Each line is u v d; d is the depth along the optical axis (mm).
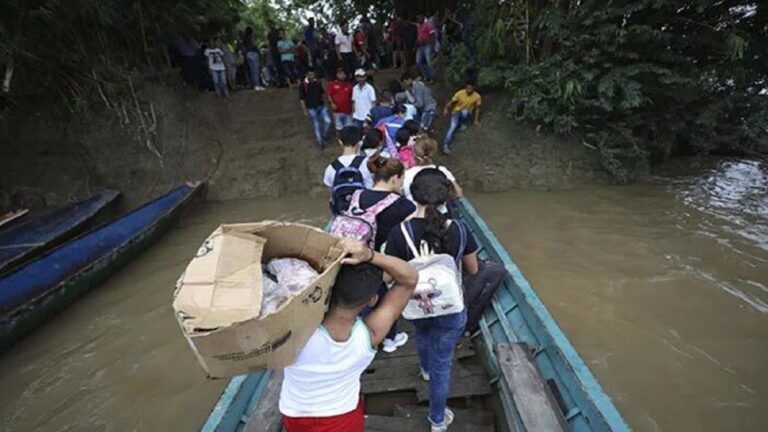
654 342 4254
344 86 8836
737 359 4000
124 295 5504
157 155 9273
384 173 2656
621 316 4652
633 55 7883
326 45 12320
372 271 1357
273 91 10977
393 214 2582
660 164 9836
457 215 5988
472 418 2846
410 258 2111
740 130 9836
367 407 3049
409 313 2125
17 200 8148
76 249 5805
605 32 7914
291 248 1458
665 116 9078
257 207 8609
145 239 6602
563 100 8453
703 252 5871
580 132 9078
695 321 4523
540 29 9062
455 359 3396
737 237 6219
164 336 4754
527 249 6273
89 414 3830
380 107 7160
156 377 4203
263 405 2725
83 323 4980
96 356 4488
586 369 2689
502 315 3641
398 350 3508
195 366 4324
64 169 8703
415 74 8695
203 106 10344
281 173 9398
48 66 8312
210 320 1115
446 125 10070
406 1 14336
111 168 8953
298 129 10344
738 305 4730
